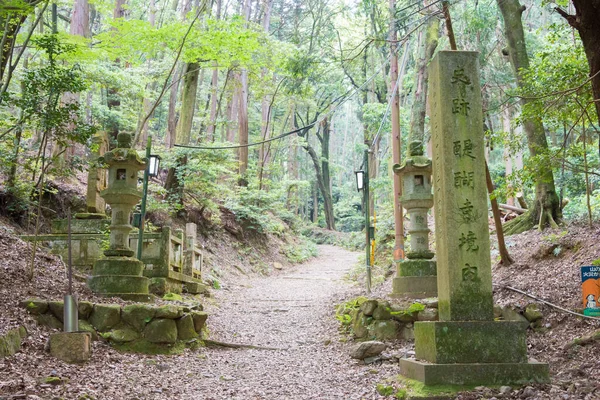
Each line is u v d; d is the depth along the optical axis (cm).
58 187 1348
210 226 1902
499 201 1570
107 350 643
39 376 493
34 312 639
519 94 836
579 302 712
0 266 746
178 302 920
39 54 1568
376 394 524
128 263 838
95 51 1323
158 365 630
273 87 2467
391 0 1469
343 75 2798
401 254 1295
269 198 2161
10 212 1177
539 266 892
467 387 477
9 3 714
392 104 1409
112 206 869
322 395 535
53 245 1005
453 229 523
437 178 551
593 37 555
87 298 758
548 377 495
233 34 1284
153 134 2291
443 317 530
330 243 3384
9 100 770
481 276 518
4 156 886
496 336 502
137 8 2441
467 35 1402
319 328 929
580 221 1027
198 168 1672
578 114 812
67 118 773
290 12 2852
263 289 1503
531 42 1483
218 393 539
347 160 5109
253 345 807
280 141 3022
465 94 543
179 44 1327
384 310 767
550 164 808
